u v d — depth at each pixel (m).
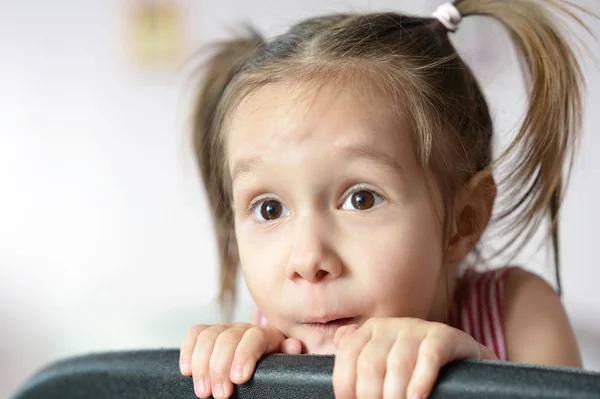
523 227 0.93
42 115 2.04
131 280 2.01
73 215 2.03
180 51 1.96
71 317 2.00
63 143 2.03
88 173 2.02
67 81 2.03
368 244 0.73
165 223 1.98
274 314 0.75
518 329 0.92
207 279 1.96
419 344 0.53
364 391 0.52
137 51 1.99
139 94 1.99
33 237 2.05
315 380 0.53
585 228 1.72
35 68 2.04
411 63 0.86
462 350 0.54
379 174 0.74
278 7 1.82
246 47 1.05
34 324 2.02
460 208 0.86
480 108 0.98
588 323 1.72
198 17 1.95
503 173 0.91
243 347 0.63
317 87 0.78
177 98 1.97
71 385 0.62
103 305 2.00
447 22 0.97
